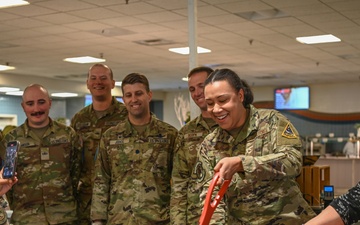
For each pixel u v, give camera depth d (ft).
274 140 7.68
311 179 15.53
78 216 13.25
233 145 8.09
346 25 27.66
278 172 7.02
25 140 12.76
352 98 58.03
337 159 34.17
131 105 11.83
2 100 57.52
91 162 13.56
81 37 30.86
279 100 61.41
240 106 7.87
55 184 12.71
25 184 12.62
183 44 33.27
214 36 30.53
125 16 25.36
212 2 22.66
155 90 67.05
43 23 26.96
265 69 46.09
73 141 13.16
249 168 6.84
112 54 37.24
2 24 27.17
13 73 48.21
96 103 13.92
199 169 8.50
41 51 35.81
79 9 23.98
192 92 11.22
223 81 7.68
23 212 12.59
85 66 43.62
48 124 13.04
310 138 47.06
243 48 34.78
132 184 11.75
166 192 11.94
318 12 24.70
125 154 11.87
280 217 7.70
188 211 10.59
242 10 24.14
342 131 58.49
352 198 5.18
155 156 11.87
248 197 7.79
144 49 35.14
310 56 38.50
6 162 10.09
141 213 11.59
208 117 11.16
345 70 46.78
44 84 51.72
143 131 11.99
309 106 60.29
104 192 11.97
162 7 23.54
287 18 26.02
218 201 6.66
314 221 5.21
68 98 63.67
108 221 11.85
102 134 12.61
